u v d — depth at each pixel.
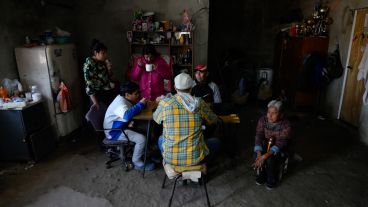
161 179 2.77
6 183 2.71
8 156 3.12
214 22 6.24
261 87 5.96
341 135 3.92
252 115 4.89
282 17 6.03
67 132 3.74
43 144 3.25
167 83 4.19
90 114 2.78
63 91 3.51
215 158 3.21
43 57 3.31
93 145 3.59
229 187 2.64
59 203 2.40
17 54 3.35
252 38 6.34
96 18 4.51
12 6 3.34
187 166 2.17
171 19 4.42
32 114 3.13
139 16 4.21
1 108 2.94
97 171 2.93
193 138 2.14
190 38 4.22
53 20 4.09
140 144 2.82
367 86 3.52
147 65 3.43
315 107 4.92
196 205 2.38
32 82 3.42
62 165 3.07
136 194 2.53
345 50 4.32
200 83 3.22
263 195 2.51
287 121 2.59
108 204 2.38
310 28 4.93
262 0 6.07
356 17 4.03
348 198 2.46
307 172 2.90
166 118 2.14
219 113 3.13
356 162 3.12
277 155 2.53
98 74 3.22
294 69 5.16
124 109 2.64
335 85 4.63
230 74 5.77
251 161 3.16
